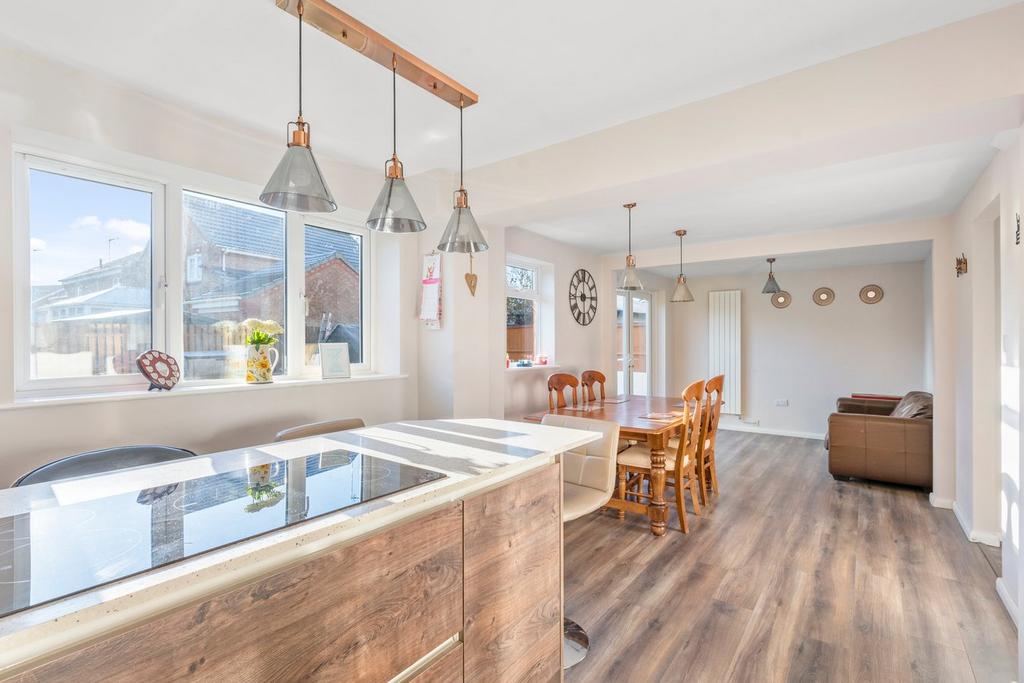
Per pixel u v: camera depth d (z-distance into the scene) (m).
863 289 6.26
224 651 0.84
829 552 2.95
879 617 2.25
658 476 3.22
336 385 3.15
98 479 1.29
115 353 2.39
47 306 2.19
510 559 1.50
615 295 6.03
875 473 4.24
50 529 0.95
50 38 1.77
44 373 2.18
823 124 1.95
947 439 3.76
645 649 2.03
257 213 2.95
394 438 1.83
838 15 1.66
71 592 0.72
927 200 3.51
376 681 1.09
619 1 1.58
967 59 1.69
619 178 2.49
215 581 0.86
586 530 3.32
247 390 2.69
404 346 3.59
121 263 2.41
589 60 1.92
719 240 5.07
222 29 1.72
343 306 3.45
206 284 2.72
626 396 5.04
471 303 3.58
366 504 1.10
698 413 3.54
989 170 2.77
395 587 1.13
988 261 3.11
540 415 3.78
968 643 2.06
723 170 2.29
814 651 2.01
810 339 6.62
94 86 2.03
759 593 2.47
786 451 5.68
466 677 1.33
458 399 3.49
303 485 1.23
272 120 2.43
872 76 1.86
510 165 2.95
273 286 3.03
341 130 2.55
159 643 0.77
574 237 4.97
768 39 1.79
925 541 3.10
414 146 2.77
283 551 0.91
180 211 2.59
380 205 1.66
